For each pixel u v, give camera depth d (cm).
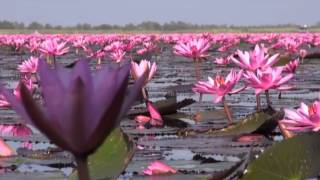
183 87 1241
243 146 538
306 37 2966
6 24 9462
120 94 132
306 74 1666
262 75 555
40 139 636
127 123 732
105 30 8069
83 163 135
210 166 465
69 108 130
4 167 466
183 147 541
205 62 2358
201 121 759
